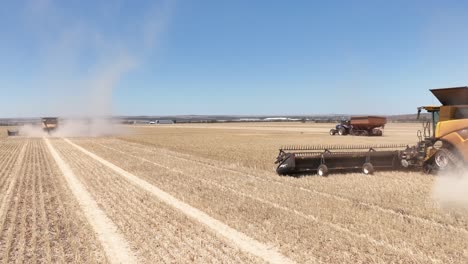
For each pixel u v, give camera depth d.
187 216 9.60
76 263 6.75
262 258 6.82
